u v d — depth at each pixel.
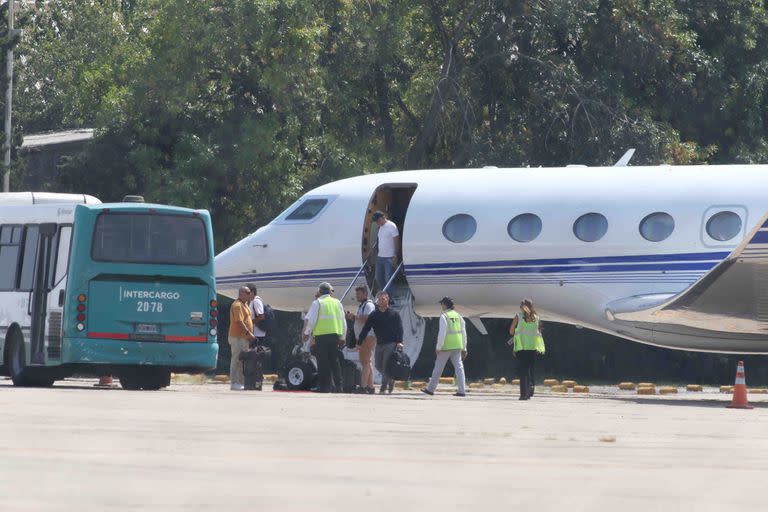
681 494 19.08
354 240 98.56
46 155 188.50
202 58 156.00
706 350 90.69
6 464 22.48
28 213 82.75
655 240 88.44
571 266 90.88
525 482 20.78
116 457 24.75
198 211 79.94
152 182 154.38
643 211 89.12
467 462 25.44
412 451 28.69
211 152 151.88
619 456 28.77
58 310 78.94
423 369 162.38
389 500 17.23
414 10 163.50
